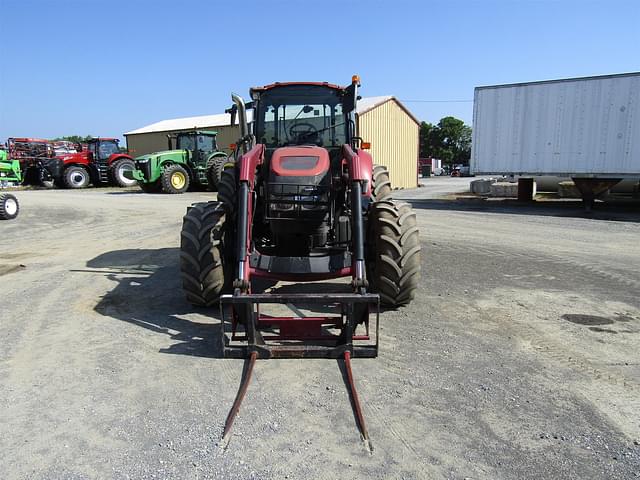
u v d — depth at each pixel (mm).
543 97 14781
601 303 5598
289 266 4551
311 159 4938
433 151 84312
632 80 13359
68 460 2729
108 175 26250
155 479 2568
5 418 3164
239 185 4543
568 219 12984
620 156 13781
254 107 5945
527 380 3658
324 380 3646
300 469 2639
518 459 2732
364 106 24406
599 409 3254
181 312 5180
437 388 3527
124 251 8734
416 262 4977
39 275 6969
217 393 3451
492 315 5133
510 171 15570
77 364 3934
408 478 2572
